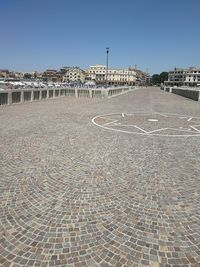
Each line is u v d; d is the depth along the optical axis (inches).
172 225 138.1
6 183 185.0
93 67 6200.8
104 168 221.8
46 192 172.4
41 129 386.6
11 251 114.9
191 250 118.9
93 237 126.1
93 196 168.4
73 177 199.3
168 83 6274.6
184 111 717.9
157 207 156.4
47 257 111.8
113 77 6008.9
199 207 158.1
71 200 162.4
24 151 265.3
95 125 442.0
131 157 256.8
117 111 678.5
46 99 1013.8
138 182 193.2
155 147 300.0
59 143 304.3
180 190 181.5
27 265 107.0
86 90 1269.7
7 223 135.7
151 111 699.4
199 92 1171.9
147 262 110.5
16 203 156.9
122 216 145.4
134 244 121.7
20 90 782.5
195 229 135.2
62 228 132.6
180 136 367.6
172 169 224.2
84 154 262.1
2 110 600.1
